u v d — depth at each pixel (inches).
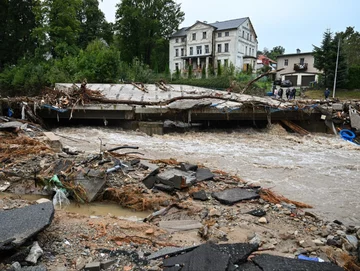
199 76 1585.9
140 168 295.1
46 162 293.7
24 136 400.2
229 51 2140.7
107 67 1137.4
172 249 153.4
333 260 159.8
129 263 140.7
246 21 2220.7
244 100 668.1
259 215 219.9
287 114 645.3
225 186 276.8
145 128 605.3
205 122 682.8
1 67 1758.1
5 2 1758.1
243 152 462.0
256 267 136.3
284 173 354.6
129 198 244.1
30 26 1774.1
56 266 136.3
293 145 529.7
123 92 786.2
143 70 1358.3
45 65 1261.1
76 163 290.4
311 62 1966.0
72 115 639.1
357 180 334.6
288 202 257.9
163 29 2352.4
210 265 131.3
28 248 141.5
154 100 708.0
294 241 182.7
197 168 315.3
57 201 240.7
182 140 549.0
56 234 165.3
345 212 247.4
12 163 290.7
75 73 1110.4
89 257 144.5
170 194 256.4
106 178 264.2
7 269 128.4
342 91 1486.2
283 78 2039.9
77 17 2021.4
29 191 257.9
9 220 155.3
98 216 211.3
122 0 2146.9
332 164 401.1
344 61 1470.2
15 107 636.1
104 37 2214.6
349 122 627.8
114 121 668.1
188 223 204.1
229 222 207.9
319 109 636.1
